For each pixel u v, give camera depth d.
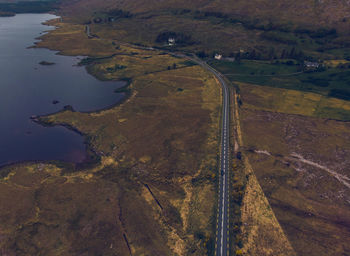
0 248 69.56
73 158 108.44
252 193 90.12
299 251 71.50
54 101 154.12
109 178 97.25
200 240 73.94
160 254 70.25
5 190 88.94
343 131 128.75
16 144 115.38
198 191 90.88
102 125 130.88
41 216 79.69
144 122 134.38
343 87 175.88
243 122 135.62
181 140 119.56
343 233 76.88
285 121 137.25
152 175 98.69
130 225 78.38
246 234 75.81
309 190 92.62
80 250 70.44
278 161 106.81
